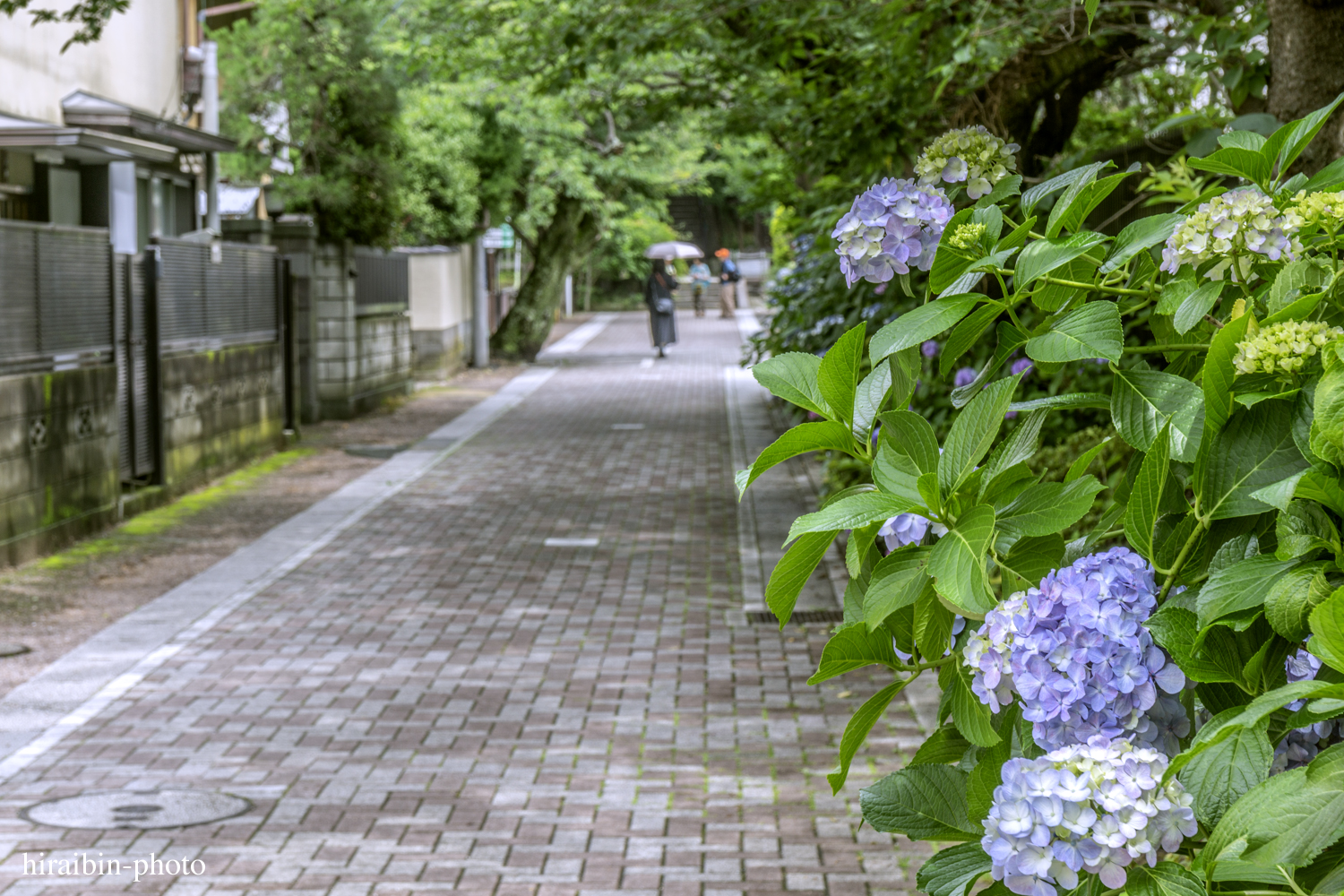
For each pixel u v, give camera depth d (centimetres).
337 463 1609
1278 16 432
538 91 1386
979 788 165
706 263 5994
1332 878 130
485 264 3145
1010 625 150
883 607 168
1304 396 152
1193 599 155
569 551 1095
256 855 502
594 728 654
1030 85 972
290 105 1914
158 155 1518
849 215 199
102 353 1204
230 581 978
